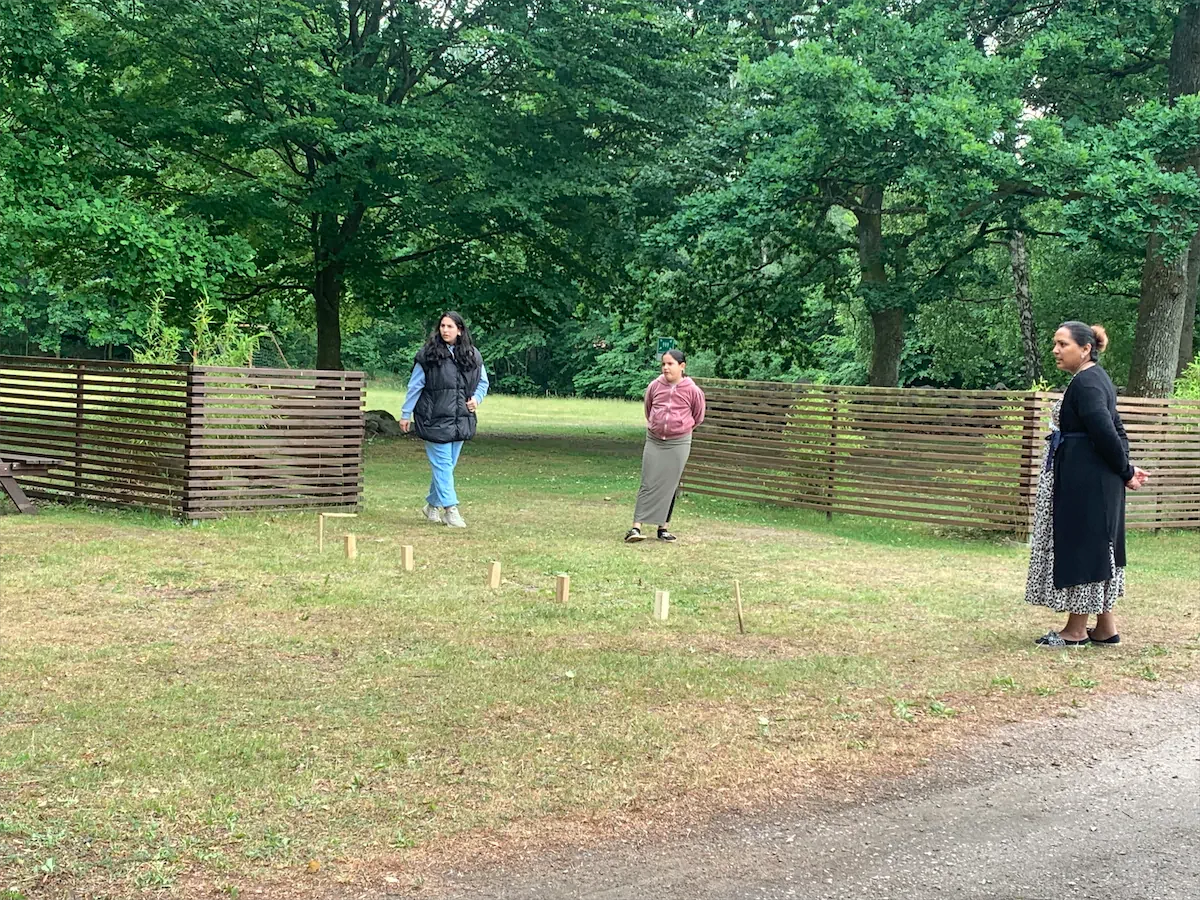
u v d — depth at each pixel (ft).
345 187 69.31
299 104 67.21
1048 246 92.53
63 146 59.11
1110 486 20.70
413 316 78.28
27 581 23.79
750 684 17.66
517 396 197.77
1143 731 16.17
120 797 12.30
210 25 60.59
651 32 72.18
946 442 39.01
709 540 34.73
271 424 35.78
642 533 35.53
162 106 66.80
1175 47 61.77
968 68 58.18
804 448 43.16
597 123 73.77
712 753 14.49
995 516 38.01
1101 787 13.89
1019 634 22.21
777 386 44.06
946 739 15.52
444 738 14.65
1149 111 55.57
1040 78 66.28
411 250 94.22
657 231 68.08
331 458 37.47
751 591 25.79
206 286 53.31
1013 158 55.72
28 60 54.54
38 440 37.58
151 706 15.56
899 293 71.56
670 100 72.49
